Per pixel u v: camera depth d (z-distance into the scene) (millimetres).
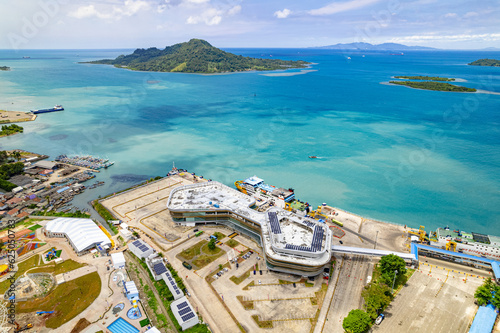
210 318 118250
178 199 189500
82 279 136625
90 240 159250
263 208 193500
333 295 131000
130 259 153125
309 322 117250
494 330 113562
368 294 127625
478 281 141000
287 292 132000
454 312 123062
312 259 138125
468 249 157625
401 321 118188
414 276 143625
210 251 158875
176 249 160250
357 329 107812
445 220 199500
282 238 150000
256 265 148625
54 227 169625
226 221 181625
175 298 124875
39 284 130750
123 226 179125
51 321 114750
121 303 124062
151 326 113562
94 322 114750
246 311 121688
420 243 168750
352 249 153625
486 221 198250
